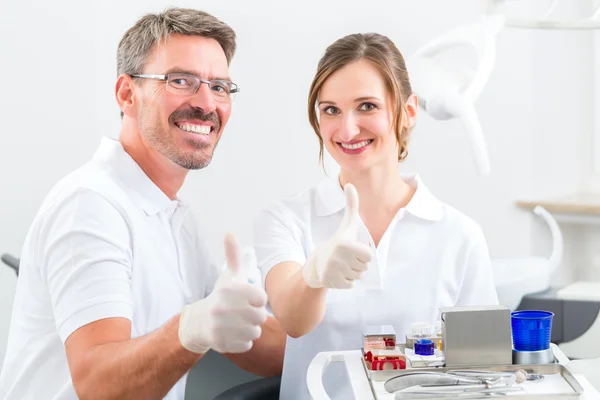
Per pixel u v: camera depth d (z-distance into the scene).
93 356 1.10
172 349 0.98
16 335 1.33
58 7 2.71
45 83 2.72
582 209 2.67
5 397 1.32
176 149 1.37
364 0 2.81
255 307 0.84
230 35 1.43
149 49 1.37
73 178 1.30
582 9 2.81
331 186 1.38
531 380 1.00
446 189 2.85
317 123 1.33
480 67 1.49
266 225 1.36
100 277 1.18
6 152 2.70
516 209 2.83
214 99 1.39
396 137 1.31
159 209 1.35
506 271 1.71
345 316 1.36
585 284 1.77
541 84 2.83
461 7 2.76
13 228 2.73
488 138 2.80
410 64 1.56
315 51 2.84
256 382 1.35
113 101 2.81
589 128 2.89
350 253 0.93
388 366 1.03
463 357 1.04
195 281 1.41
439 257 1.36
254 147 2.90
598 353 1.61
